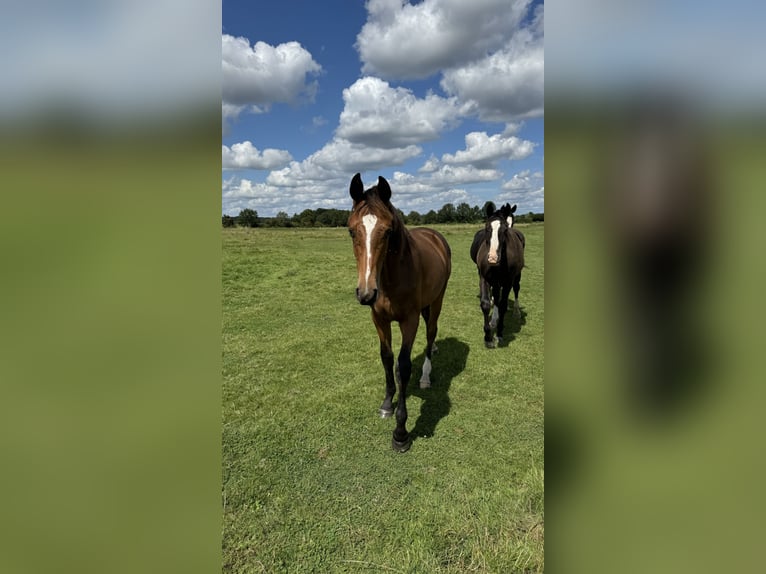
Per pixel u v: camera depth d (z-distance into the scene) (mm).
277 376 4246
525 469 2639
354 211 2469
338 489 2482
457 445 2926
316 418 3342
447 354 4793
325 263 12867
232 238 20781
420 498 2389
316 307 7434
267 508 2332
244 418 3350
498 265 4629
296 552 2035
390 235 2617
